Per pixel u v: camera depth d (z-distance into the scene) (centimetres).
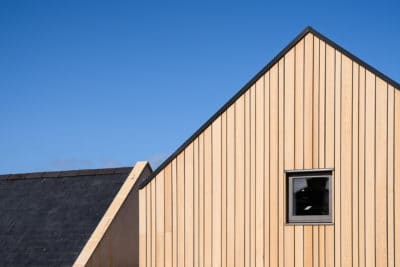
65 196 1833
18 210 1841
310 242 1234
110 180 1834
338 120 1234
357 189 1208
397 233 1172
